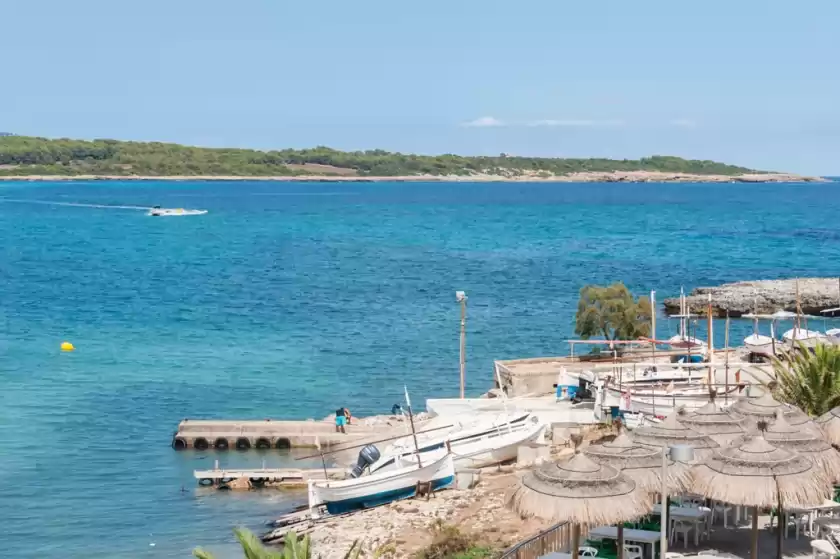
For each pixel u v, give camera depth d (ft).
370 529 113.70
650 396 147.74
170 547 116.06
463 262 462.19
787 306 316.60
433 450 134.82
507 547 98.22
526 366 188.75
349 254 501.56
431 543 102.12
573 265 450.30
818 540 83.66
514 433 137.28
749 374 156.56
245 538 72.08
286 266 446.19
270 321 292.20
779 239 600.80
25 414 179.63
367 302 332.80
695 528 87.15
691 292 352.90
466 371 222.89
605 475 73.31
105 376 213.25
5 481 141.08
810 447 82.33
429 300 337.72
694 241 585.63
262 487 140.15
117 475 145.07
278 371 221.05
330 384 208.54
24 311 310.04
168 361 230.89
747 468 74.90
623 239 599.57
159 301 334.44
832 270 431.43
